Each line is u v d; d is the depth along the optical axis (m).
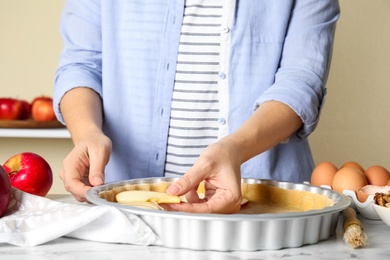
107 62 1.60
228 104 1.55
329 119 2.97
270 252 0.98
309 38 1.51
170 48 1.55
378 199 1.17
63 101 1.52
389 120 2.95
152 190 1.24
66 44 1.67
